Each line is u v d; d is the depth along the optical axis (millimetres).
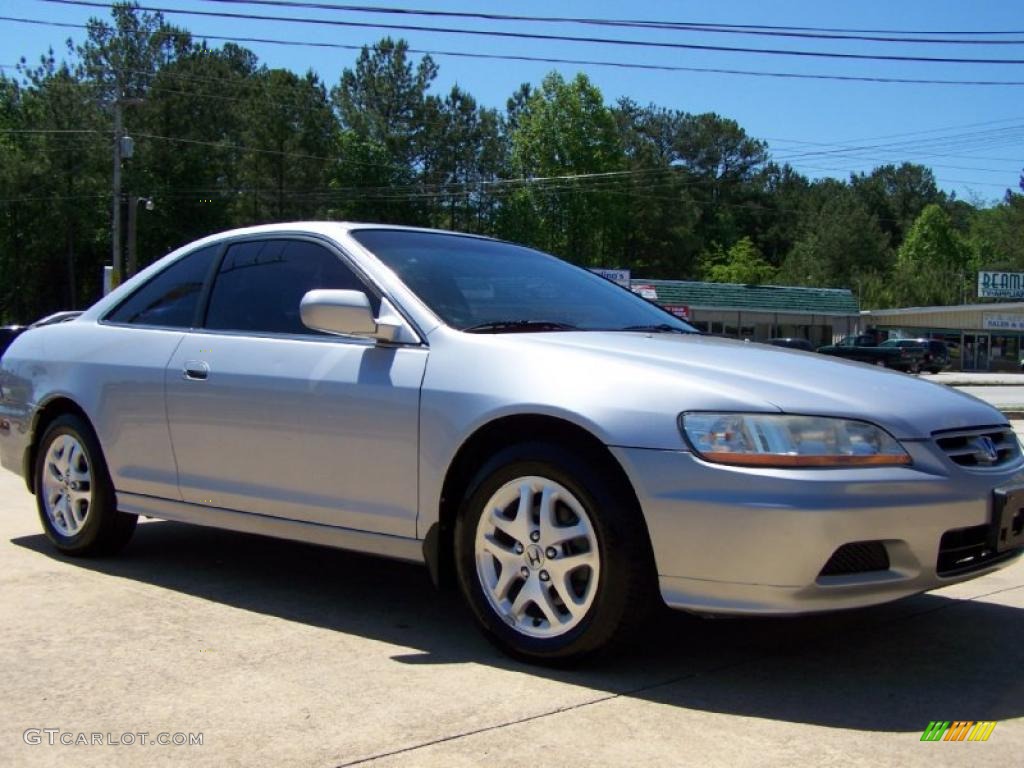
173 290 4773
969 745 2822
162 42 52969
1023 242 87250
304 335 4121
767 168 102688
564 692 3184
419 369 3684
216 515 4309
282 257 4406
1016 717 3053
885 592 3107
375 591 4469
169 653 3549
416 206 62844
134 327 4801
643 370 3324
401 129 63219
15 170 49844
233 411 4180
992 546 3340
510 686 3232
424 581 4668
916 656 3635
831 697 3191
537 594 3375
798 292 55281
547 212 70812
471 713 2996
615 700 3119
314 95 58531
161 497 4527
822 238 89938
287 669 3389
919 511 3090
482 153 66250
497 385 3471
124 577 4652
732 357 3574
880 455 3119
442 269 4215
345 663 3457
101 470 4805
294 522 4035
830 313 54906
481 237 4852
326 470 3893
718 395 3164
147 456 4551
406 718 2957
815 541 2961
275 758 2682
